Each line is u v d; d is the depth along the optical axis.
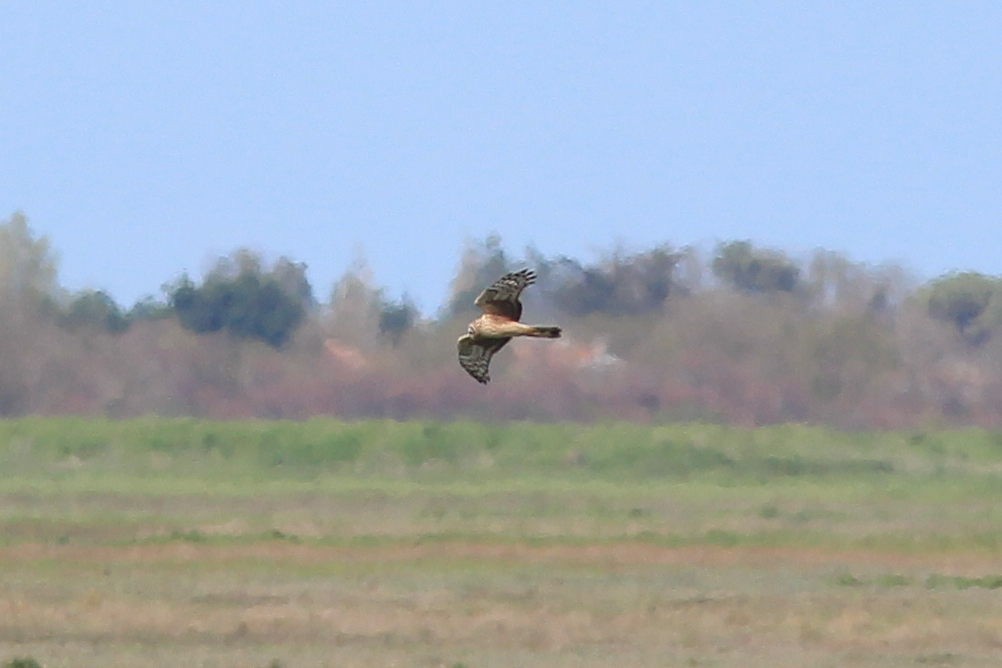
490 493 64.69
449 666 31.03
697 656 32.41
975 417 76.88
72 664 31.12
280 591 39.69
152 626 34.78
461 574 43.03
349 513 57.56
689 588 40.97
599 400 76.88
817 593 40.19
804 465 70.56
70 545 47.38
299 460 73.06
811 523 54.25
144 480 67.38
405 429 76.00
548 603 38.19
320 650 32.62
